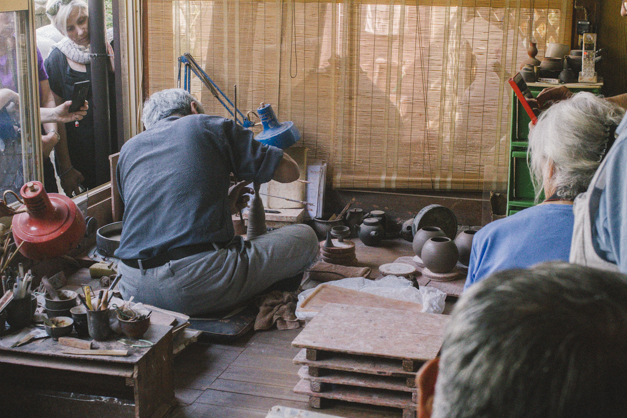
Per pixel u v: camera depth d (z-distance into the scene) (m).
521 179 3.80
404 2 4.41
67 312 2.30
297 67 4.63
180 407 2.31
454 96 4.50
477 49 4.41
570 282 0.43
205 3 4.62
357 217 4.60
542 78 3.95
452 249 3.43
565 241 1.26
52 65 4.00
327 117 4.67
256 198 3.51
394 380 2.18
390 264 3.61
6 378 2.31
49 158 3.98
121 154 3.05
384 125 4.62
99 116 4.41
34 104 3.43
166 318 2.62
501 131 4.48
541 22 4.32
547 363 0.39
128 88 4.73
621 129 1.12
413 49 4.48
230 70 4.70
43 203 2.86
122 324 2.18
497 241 1.33
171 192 2.88
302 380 2.33
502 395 0.40
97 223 4.20
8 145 3.28
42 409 2.23
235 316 3.01
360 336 2.23
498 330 0.41
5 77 3.23
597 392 0.39
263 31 4.61
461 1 4.36
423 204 4.66
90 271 3.60
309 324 2.34
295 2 4.53
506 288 0.43
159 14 4.67
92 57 4.31
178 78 4.40
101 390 2.23
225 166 3.00
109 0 4.55
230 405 2.32
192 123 2.95
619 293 0.42
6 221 3.19
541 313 0.41
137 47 4.70
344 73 4.57
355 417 2.19
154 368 2.18
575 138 1.27
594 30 4.25
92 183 4.50
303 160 4.63
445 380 0.44
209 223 2.90
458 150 4.57
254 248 3.05
